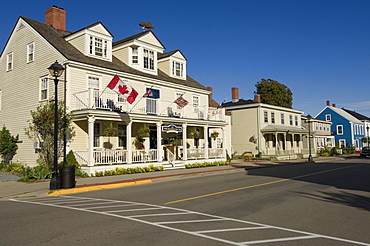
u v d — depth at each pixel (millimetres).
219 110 29328
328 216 8172
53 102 18578
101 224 7297
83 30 21531
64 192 12938
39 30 21844
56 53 20156
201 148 28281
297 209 9047
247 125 40969
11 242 5984
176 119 23781
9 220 7883
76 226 7137
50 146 18891
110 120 20797
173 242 5902
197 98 29844
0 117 24547
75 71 19781
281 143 44406
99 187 14305
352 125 62406
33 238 6234
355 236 6387
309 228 6988
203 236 6305
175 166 23938
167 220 7691
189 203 10039
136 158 21625
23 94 22578
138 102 22672
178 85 27047
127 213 8539
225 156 29359
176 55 28594
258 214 8398
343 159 40125
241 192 12281
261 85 60094
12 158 23203
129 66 24219
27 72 22406
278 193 11977
